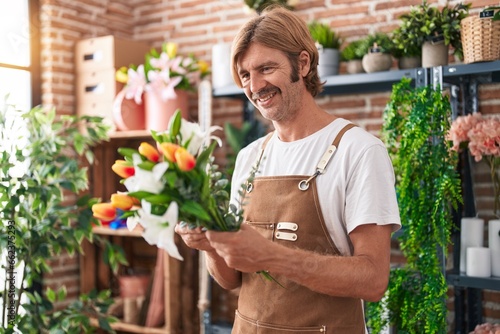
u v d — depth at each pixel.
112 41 3.49
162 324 3.41
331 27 3.29
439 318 2.27
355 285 1.38
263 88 1.56
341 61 3.07
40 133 2.72
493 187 2.78
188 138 1.17
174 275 3.33
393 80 2.72
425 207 2.31
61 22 3.62
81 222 2.69
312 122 1.64
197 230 1.34
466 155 2.73
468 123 2.51
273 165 1.69
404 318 2.34
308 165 1.61
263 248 1.28
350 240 1.57
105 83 3.53
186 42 3.83
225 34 3.66
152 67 3.33
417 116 2.30
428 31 2.58
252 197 1.70
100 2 3.85
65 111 3.64
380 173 1.49
